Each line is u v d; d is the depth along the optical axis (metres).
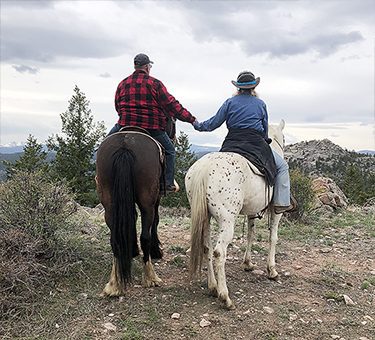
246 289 6.00
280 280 6.45
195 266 5.25
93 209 11.53
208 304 5.45
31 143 27.44
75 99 27.39
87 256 6.51
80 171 26.42
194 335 4.75
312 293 6.05
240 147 5.68
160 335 4.71
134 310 5.20
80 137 26.91
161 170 5.81
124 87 6.00
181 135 29.34
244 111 5.82
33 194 6.25
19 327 4.78
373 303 5.88
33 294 5.35
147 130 5.96
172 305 5.36
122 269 5.13
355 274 6.91
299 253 7.91
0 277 5.13
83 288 5.75
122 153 5.24
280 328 5.03
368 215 11.78
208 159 5.41
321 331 5.04
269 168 5.75
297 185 10.66
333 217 11.44
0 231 5.84
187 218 11.01
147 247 5.70
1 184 6.59
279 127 6.88
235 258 7.31
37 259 6.01
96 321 4.94
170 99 5.93
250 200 5.62
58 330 4.74
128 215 5.12
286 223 10.18
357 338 4.95
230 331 4.88
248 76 5.87
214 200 5.23
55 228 6.27
